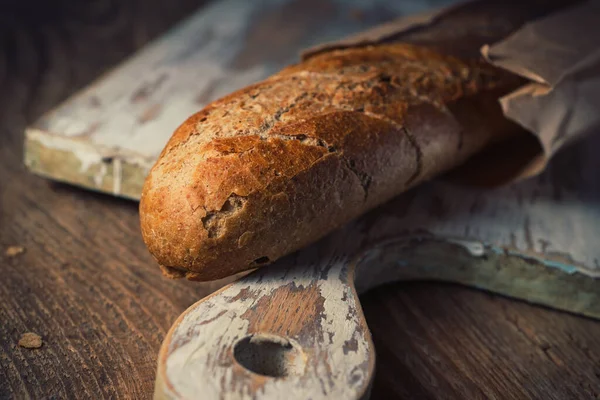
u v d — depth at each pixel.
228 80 0.48
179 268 0.32
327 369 0.29
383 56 0.39
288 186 0.31
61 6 0.69
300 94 0.35
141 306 0.36
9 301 0.35
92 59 0.63
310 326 0.30
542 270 0.36
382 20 0.58
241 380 0.28
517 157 0.43
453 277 0.38
